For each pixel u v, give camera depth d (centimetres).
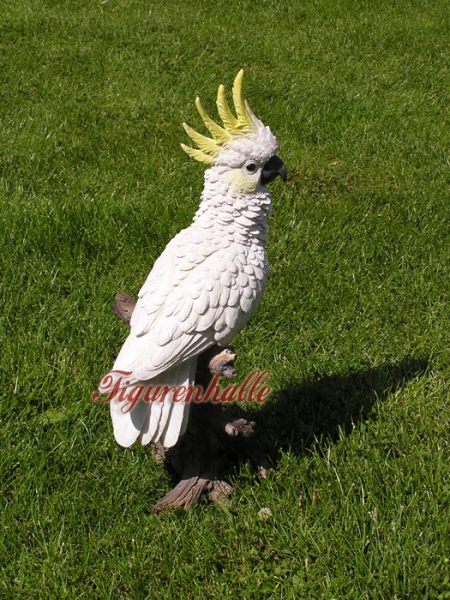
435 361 199
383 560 161
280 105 311
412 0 450
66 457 177
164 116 296
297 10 425
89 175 253
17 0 412
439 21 420
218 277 157
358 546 163
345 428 184
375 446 180
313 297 212
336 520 167
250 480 175
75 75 331
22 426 182
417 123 302
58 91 315
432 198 247
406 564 160
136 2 423
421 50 381
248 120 156
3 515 169
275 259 224
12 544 165
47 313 205
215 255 158
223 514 170
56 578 160
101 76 332
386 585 159
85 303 207
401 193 252
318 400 191
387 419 185
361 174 265
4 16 388
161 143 276
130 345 158
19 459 176
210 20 404
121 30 379
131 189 245
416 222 239
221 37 381
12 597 159
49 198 239
